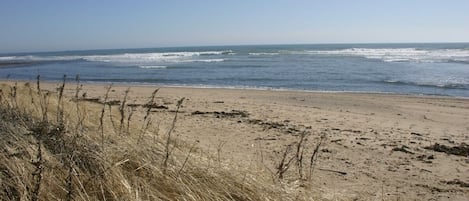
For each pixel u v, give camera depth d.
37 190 3.03
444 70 36.66
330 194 4.59
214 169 4.25
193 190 3.73
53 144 4.08
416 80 28.94
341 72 36.81
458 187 6.02
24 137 4.12
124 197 3.35
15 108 5.55
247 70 41.00
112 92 19.64
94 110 7.39
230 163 4.74
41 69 46.81
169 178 3.80
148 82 30.28
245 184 4.01
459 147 8.66
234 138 8.91
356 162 7.23
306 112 13.60
